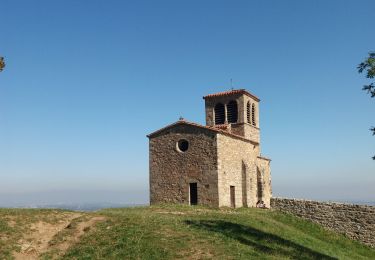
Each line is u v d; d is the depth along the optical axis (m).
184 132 41.47
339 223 36.09
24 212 26.97
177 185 41.12
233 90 49.72
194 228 25.78
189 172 40.62
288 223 36.41
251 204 44.78
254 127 50.50
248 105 49.91
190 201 40.47
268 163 51.25
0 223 24.42
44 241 23.67
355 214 35.59
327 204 36.81
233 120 49.16
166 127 42.38
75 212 28.88
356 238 35.19
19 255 21.86
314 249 27.20
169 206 37.62
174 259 20.97
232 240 24.08
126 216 27.47
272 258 21.98
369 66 21.67
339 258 26.92
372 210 35.00
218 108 50.34
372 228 34.69
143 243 22.73
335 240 34.53
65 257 21.77
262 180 46.97
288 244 26.27
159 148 42.62
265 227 29.55
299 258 23.52
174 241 23.02
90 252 22.08
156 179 42.28
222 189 39.56
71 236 24.19
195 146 40.66
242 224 28.55
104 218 26.91
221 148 40.12
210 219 29.09
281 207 38.72
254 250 22.97
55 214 27.47
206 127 40.00
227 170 40.88
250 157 46.47
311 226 36.44
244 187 43.66
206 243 22.97
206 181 39.62
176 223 26.59
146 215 28.89
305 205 37.72
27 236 23.78
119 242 22.94
